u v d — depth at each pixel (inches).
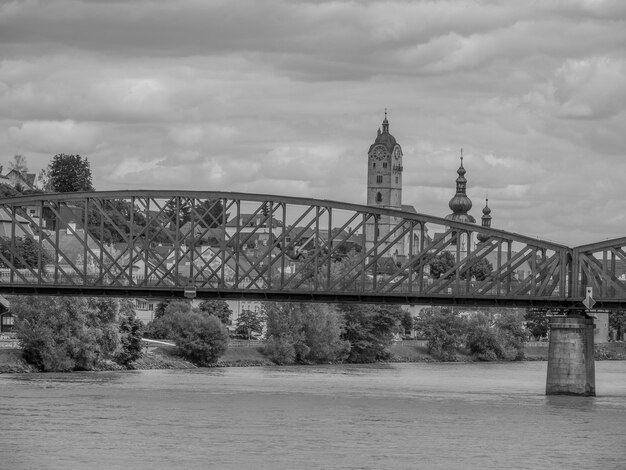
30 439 5575.8
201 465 5073.8
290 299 7819.9
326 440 5728.3
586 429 6240.2
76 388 7760.8
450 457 5388.8
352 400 7381.9
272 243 7844.5
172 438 5679.1
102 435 5718.5
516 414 6796.3
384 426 6220.5
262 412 6648.6
